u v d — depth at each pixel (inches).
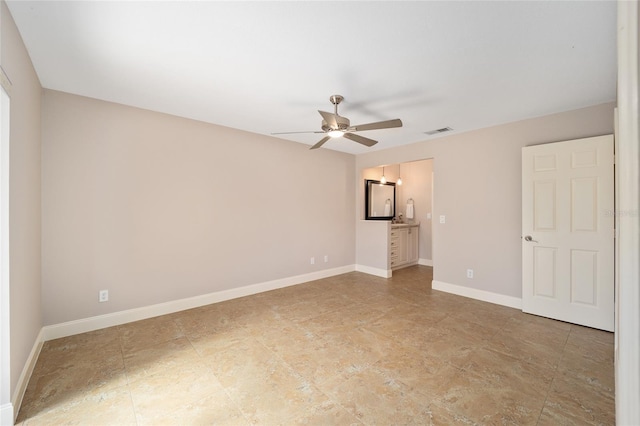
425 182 238.4
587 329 111.2
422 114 125.6
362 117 129.4
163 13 63.8
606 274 109.1
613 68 86.7
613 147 107.7
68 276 105.3
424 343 100.3
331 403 70.2
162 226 126.3
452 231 157.6
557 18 65.1
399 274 204.5
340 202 204.1
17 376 70.9
